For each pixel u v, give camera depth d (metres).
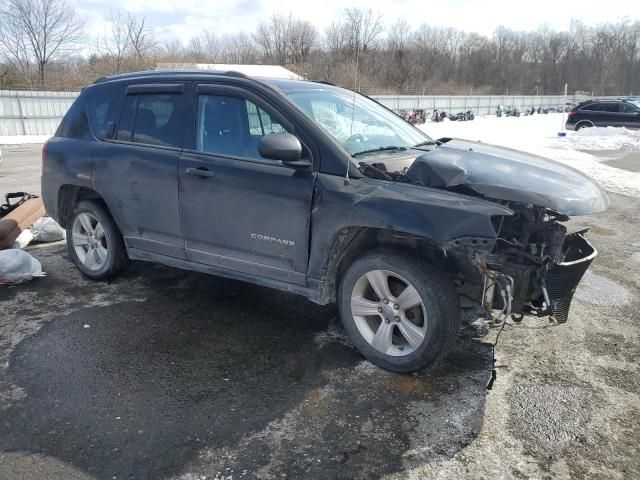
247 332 3.86
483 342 3.73
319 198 3.30
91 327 3.91
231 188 3.64
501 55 86.44
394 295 3.33
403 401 3.03
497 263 3.02
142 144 4.18
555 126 29.94
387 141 3.93
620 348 3.67
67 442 2.67
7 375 3.27
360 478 2.44
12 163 13.02
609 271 5.29
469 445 2.66
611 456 2.59
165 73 4.23
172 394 3.08
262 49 55.06
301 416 2.89
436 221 2.91
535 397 3.08
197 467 2.50
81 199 4.85
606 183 10.38
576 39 95.69
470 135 22.84
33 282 4.79
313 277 3.46
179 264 4.16
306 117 3.48
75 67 39.38
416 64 56.00
